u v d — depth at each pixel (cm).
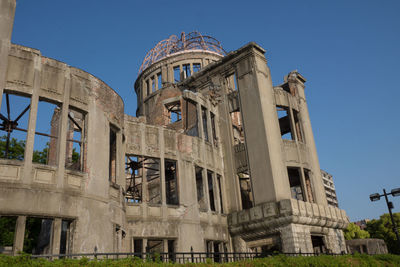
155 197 3191
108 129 1952
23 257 1017
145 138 2444
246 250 2730
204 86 3409
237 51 3172
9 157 3052
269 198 2678
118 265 1119
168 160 2570
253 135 2911
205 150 2866
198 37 4519
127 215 2167
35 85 1653
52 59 1758
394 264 1920
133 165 2823
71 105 1764
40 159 3212
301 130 3241
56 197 1560
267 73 3133
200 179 3156
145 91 4375
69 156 2555
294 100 3281
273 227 2595
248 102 3014
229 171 3014
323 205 2895
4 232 2623
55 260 1077
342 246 3003
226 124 3150
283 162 2848
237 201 2897
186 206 2481
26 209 1462
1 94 1549
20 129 1858
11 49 1636
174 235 2325
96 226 1686
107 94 2014
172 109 4153
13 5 1703
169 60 4288
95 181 1758
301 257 1658
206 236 2542
